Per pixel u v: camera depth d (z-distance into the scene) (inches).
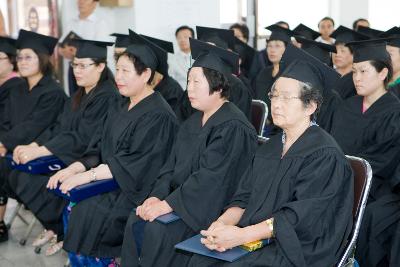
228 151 105.0
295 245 80.0
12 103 164.1
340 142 135.0
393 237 110.5
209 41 179.0
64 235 132.1
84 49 140.7
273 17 345.7
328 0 364.5
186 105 151.8
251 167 94.7
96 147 135.8
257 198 88.9
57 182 124.0
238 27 270.7
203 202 102.2
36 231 160.4
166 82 171.3
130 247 108.0
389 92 132.3
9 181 146.6
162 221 98.6
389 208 113.9
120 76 122.6
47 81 161.9
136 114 124.0
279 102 86.8
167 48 144.6
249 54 230.4
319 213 82.0
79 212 118.5
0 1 260.8
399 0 351.6
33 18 268.4
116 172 119.3
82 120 141.6
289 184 86.1
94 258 121.0
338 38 190.1
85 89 146.9
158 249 99.6
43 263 136.9
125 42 157.8
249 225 87.7
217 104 109.2
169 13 254.8
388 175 125.0
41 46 159.0
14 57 173.6
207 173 102.5
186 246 82.5
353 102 136.3
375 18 362.0
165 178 112.0
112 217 117.5
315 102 87.5
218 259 80.4
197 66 106.3
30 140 157.4
